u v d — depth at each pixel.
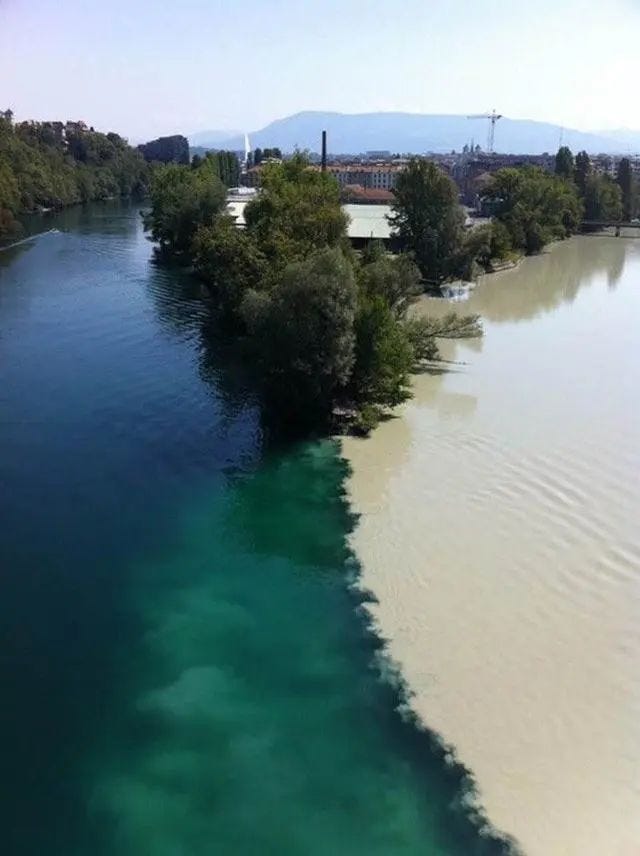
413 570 30.44
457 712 23.31
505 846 19.25
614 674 24.69
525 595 28.66
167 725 23.19
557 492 36.38
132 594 29.53
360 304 46.03
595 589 28.92
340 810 20.38
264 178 85.12
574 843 19.27
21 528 34.06
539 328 69.62
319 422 45.09
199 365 57.16
